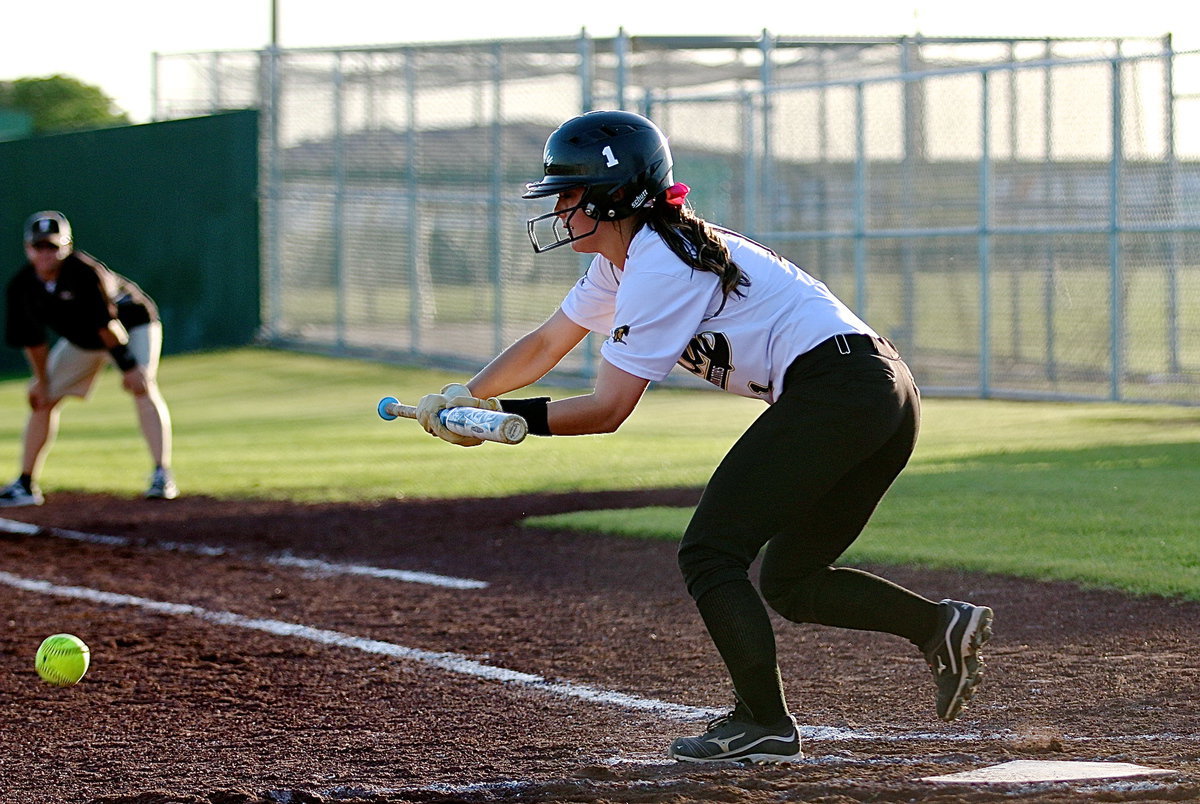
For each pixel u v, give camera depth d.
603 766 14.46
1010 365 68.62
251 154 96.94
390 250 92.00
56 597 26.98
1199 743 15.49
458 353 89.25
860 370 13.63
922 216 71.38
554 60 83.50
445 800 13.26
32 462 40.00
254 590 27.70
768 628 13.91
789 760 14.33
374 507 38.53
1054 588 24.91
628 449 50.25
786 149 76.38
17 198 94.81
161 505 39.62
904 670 20.00
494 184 86.50
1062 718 17.12
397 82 90.81
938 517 32.16
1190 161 61.97
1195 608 23.09
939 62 79.25
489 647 22.47
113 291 39.59
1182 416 56.09
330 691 19.73
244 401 76.06
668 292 13.66
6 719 18.42
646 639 22.73
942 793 12.49
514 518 35.84
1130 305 63.69
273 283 98.25
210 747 16.94
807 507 13.73
